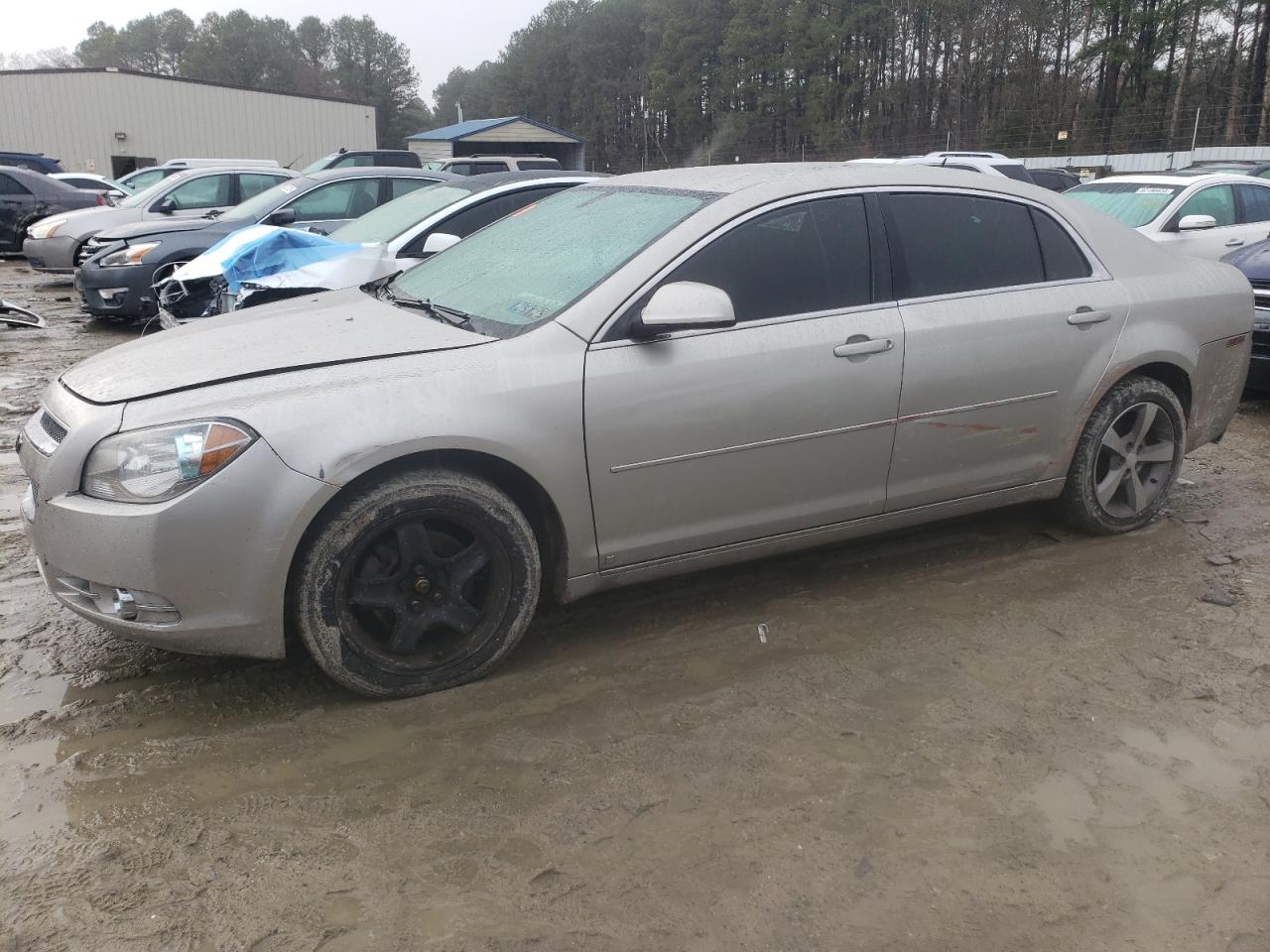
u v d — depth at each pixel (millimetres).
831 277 3566
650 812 2596
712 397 3309
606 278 3301
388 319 3502
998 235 3953
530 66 103375
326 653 2977
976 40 58344
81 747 2848
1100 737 2945
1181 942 2188
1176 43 52844
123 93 35625
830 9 64375
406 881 2336
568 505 3186
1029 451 4062
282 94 37906
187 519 2732
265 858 2404
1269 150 30656
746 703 3121
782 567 4168
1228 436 6332
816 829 2535
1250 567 4164
